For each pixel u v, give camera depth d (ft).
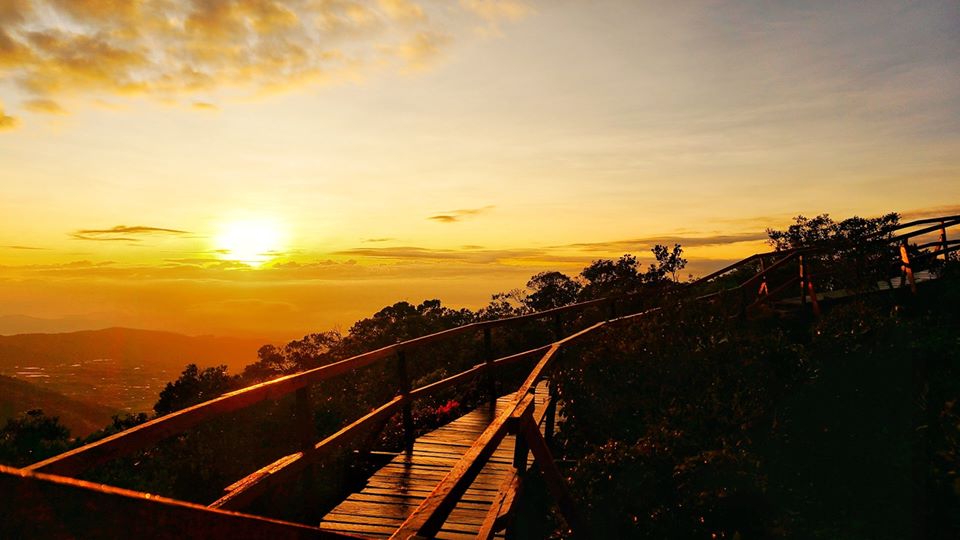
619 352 24.16
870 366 21.68
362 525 17.29
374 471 23.38
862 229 67.51
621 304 55.31
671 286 43.45
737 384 20.80
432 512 7.71
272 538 2.66
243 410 35.68
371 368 68.95
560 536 18.21
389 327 109.09
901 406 19.83
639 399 22.93
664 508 17.15
